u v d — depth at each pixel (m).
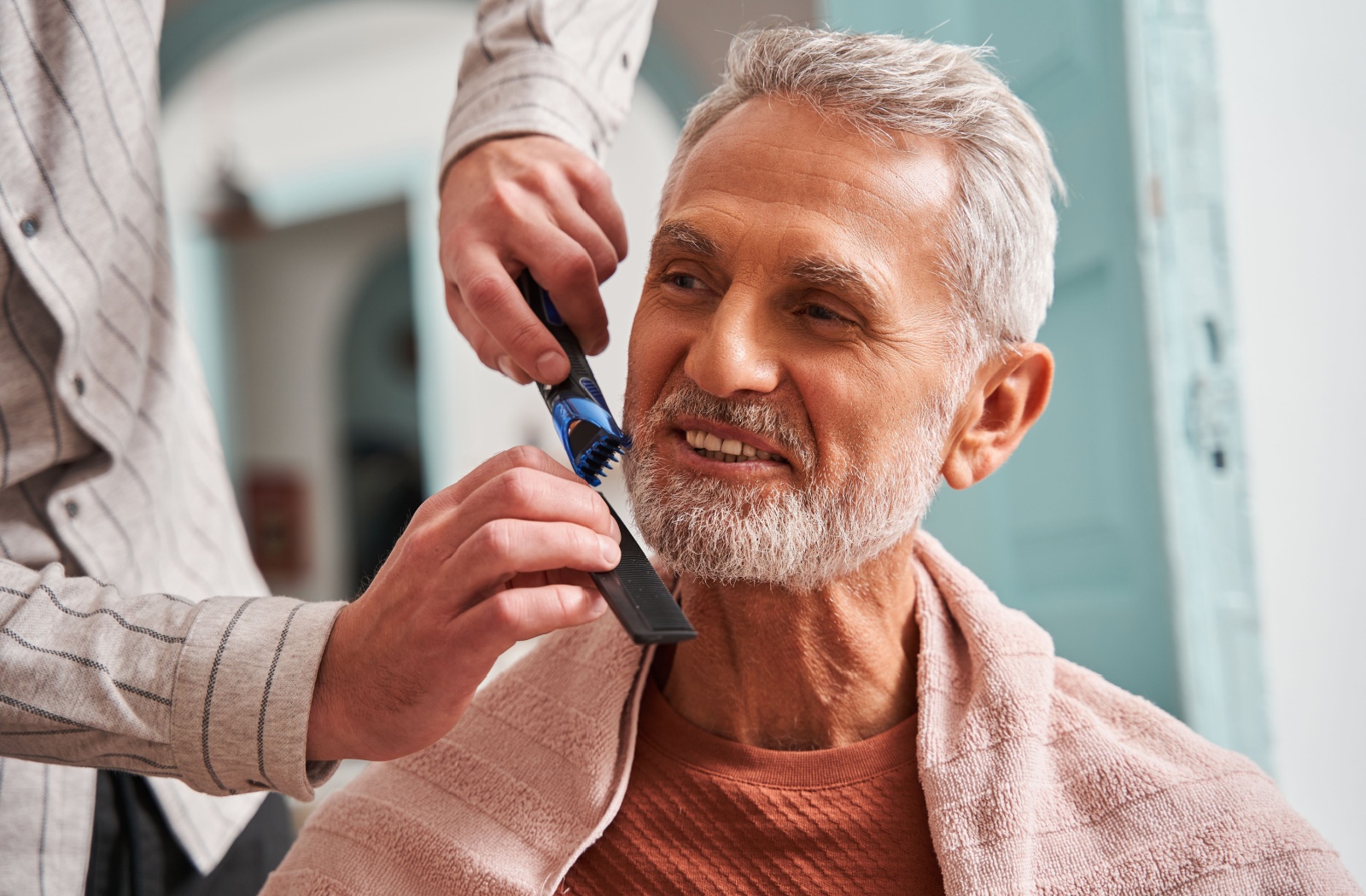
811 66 0.81
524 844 0.87
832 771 0.86
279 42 5.34
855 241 0.78
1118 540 1.58
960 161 0.83
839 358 0.79
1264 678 1.48
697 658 0.90
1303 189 1.59
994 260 0.85
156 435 1.07
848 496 0.80
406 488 6.68
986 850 0.79
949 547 1.97
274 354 6.62
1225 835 0.79
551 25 1.10
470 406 5.37
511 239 0.94
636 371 0.84
